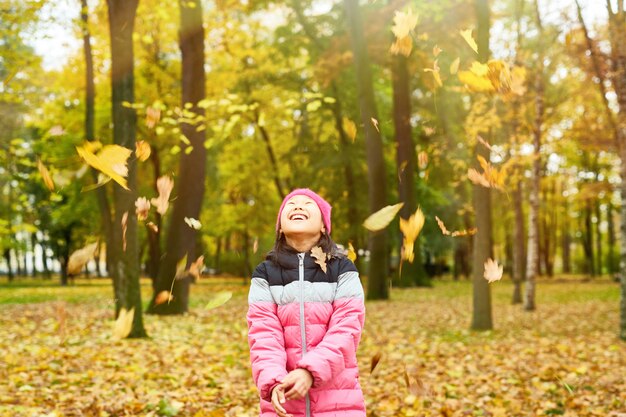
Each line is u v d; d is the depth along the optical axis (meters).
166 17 14.35
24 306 16.98
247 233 33.03
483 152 11.16
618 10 9.73
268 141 27.88
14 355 7.86
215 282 34.75
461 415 5.37
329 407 2.61
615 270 47.41
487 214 11.87
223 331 11.27
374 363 2.71
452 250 39.84
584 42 10.39
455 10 13.09
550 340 10.47
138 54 20.53
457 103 24.23
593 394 6.16
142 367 7.32
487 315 11.95
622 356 8.57
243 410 5.36
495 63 2.43
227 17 16.94
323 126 27.50
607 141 12.45
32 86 12.93
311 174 26.36
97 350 8.51
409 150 22.64
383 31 18.39
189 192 14.33
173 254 14.31
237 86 23.03
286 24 23.39
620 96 10.12
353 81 24.56
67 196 28.58
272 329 2.69
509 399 5.93
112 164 2.13
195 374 6.90
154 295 14.27
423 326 12.73
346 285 2.75
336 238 26.42
